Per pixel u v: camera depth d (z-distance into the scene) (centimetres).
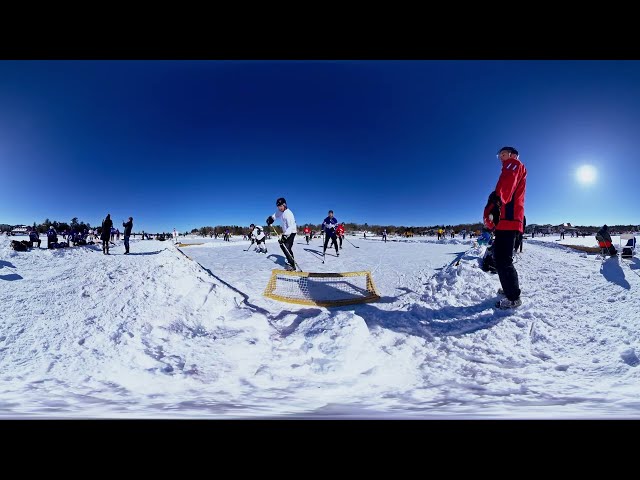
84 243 1919
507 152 477
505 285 497
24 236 3288
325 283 673
